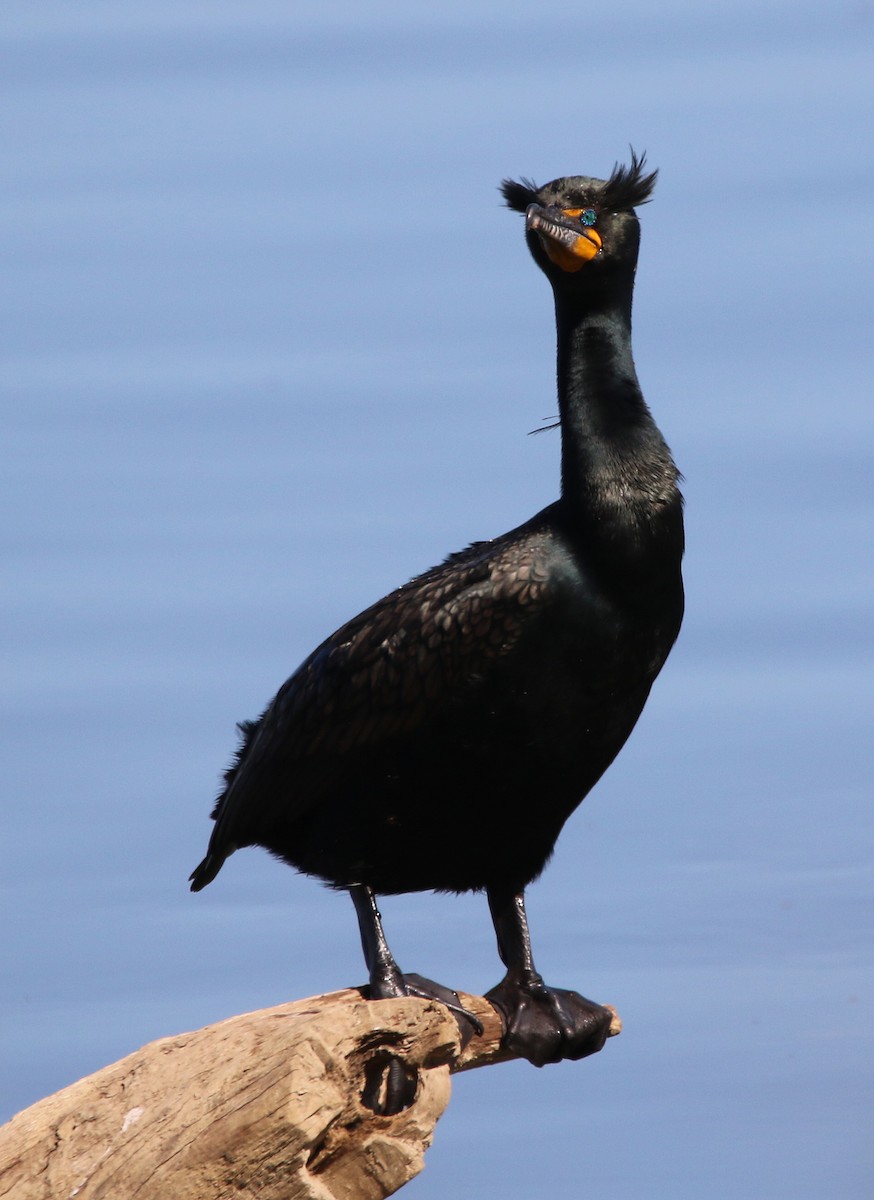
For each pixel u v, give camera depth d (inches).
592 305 483.2
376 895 494.0
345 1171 390.0
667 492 465.1
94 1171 387.5
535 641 456.4
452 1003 464.8
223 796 529.7
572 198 485.1
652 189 494.6
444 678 462.6
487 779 470.9
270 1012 427.2
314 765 485.4
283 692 505.0
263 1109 374.3
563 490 474.0
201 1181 378.9
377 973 467.2
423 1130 392.5
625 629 460.1
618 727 473.7
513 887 496.4
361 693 475.2
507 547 470.0
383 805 478.0
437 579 478.3
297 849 509.7
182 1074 391.5
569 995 492.1
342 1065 382.0
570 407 475.5
